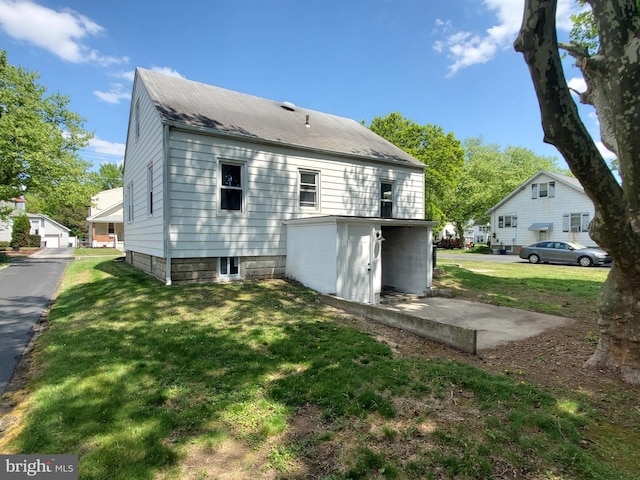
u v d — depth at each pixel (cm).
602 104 430
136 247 1227
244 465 225
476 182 3431
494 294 956
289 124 1123
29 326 571
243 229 905
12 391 334
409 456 237
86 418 271
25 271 1337
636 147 330
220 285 822
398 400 313
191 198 827
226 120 934
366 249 855
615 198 316
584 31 842
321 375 360
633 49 315
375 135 1441
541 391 339
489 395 327
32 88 1891
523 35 288
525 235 2920
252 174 917
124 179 1546
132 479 208
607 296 393
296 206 996
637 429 278
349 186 1101
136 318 559
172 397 310
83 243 4028
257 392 323
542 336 548
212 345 444
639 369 368
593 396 333
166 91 975
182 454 233
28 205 4409
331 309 670
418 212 1279
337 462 229
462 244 3756
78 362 384
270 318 580
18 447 238
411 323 536
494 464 230
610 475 223
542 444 253
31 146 1794
